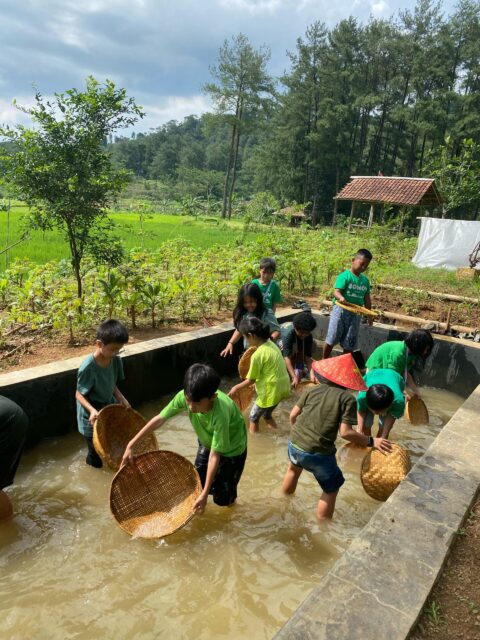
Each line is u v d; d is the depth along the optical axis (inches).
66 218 265.6
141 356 225.1
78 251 290.8
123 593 117.4
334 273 467.2
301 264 419.2
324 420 142.1
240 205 1962.4
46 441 191.3
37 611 111.0
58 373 189.6
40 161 252.1
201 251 529.0
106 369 163.9
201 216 1946.4
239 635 107.0
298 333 224.2
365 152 2207.2
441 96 1749.5
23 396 179.5
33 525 140.9
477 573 102.7
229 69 1911.9
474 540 113.6
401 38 1905.8
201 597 117.3
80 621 108.8
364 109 2030.0
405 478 134.7
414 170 2012.8
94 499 154.9
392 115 1833.2
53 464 175.6
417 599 91.4
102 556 129.5
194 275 345.4
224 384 269.9
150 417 220.2
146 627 108.0
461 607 93.4
